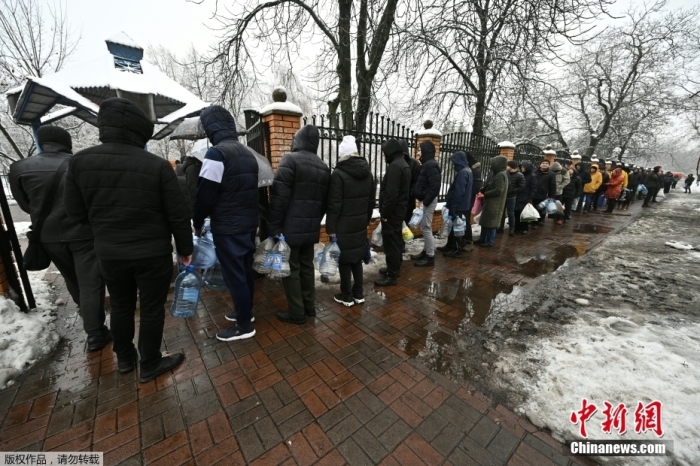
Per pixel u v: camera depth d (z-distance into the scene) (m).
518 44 6.79
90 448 1.53
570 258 4.94
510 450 1.54
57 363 2.16
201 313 2.90
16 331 2.27
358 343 2.46
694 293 3.58
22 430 1.62
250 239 2.35
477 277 4.02
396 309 3.06
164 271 1.86
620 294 3.54
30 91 3.71
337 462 1.47
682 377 2.04
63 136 2.24
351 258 2.87
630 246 5.77
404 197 3.42
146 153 1.71
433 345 2.45
